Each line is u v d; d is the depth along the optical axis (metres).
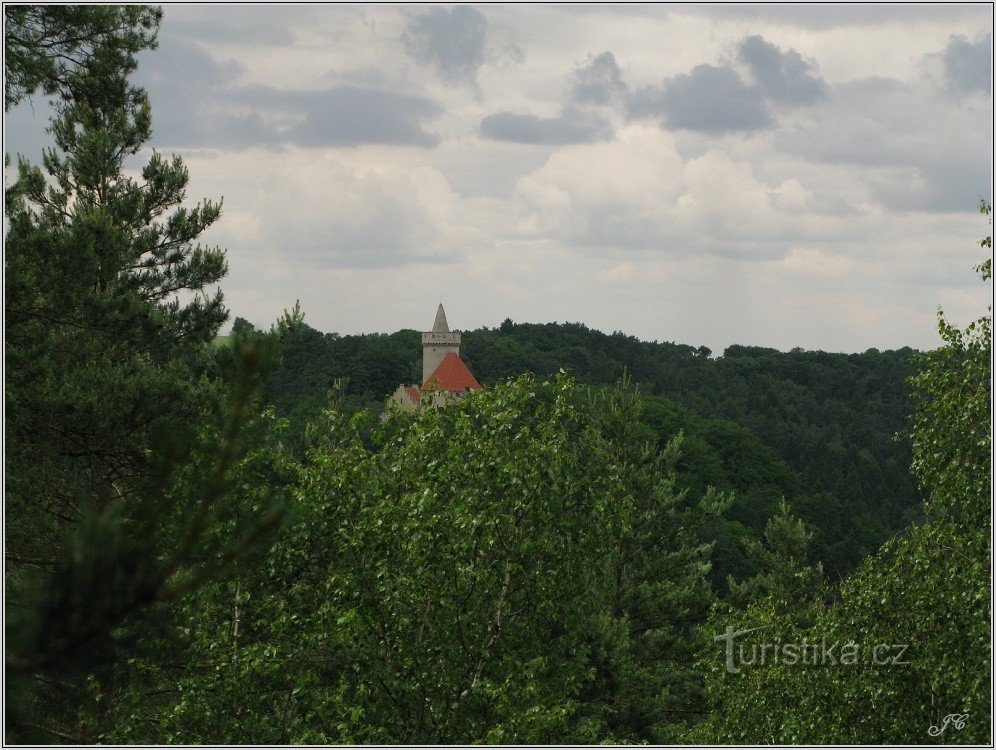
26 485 15.46
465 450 16.44
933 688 15.54
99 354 17.52
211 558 5.39
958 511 16.22
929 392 16.09
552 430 16.81
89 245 16.70
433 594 15.66
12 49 17.61
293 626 15.49
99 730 13.36
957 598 14.73
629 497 17.72
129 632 5.07
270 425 14.80
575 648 17.19
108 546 4.88
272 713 15.37
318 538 16.19
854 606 17.12
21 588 5.12
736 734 19.55
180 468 6.51
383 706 15.05
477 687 14.76
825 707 16.77
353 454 17.20
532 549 16.33
